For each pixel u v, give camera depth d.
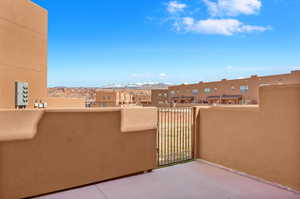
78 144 3.91
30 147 3.43
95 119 4.11
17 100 8.27
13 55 8.18
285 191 3.82
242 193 3.74
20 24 8.61
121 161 4.43
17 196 3.31
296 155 3.81
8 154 3.24
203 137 5.85
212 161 5.53
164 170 4.99
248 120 4.66
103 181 4.23
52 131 3.64
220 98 51.41
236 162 4.90
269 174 4.23
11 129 3.26
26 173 3.39
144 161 4.77
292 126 3.88
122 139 4.45
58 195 3.58
